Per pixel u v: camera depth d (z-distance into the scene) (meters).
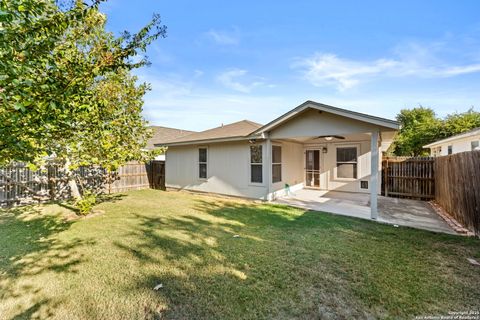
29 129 2.05
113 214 6.76
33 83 1.91
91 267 3.52
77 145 4.70
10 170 8.06
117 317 2.47
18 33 1.80
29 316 2.48
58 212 7.06
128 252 4.05
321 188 11.15
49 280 3.16
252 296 2.80
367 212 6.86
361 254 3.91
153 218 6.30
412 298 2.74
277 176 9.28
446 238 4.63
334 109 6.35
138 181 12.65
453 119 20.14
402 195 9.27
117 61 2.73
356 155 10.21
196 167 10.74
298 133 7.45
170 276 3.26
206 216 6.49
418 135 21.48
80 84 2.27
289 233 4.99
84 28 4.07
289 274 3.29
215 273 3.33
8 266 3.56
